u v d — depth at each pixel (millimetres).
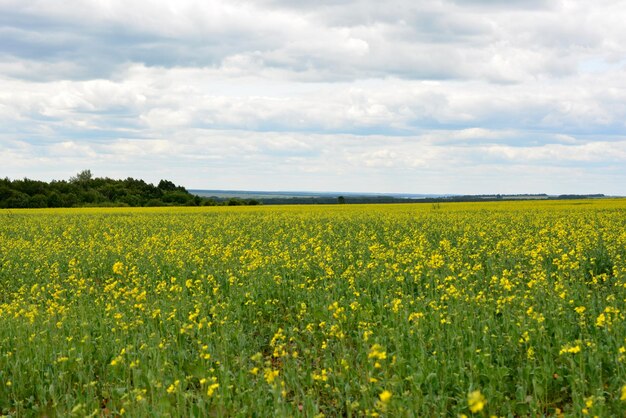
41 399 9148
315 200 105000
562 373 8844
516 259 18344
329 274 15336
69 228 32906
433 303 11680
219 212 48969
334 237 26094
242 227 32094
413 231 27188
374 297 13977
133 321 12164
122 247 23969
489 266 17656
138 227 33531
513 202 62125
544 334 9969
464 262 18734
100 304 14398
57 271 19344
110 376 9953
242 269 16922
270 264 17406
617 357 8406
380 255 17391
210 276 15773
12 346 11406
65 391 9617
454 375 8680
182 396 8258
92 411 8695
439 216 36938
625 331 9852
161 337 11531
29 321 12109
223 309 13055
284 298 14891
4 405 9320
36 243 26141
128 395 8383
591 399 6883
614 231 24594
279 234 27594
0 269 20641
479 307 12383
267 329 12766
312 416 7680
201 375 9508
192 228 32500
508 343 9977
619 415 7535
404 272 15828
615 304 11352
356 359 9797
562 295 11352
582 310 10023
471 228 27656
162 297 14891
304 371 9672
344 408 8562
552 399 8594
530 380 8766
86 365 10164
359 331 11078
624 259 17609
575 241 20703
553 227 27281
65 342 11281
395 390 8188
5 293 17328
